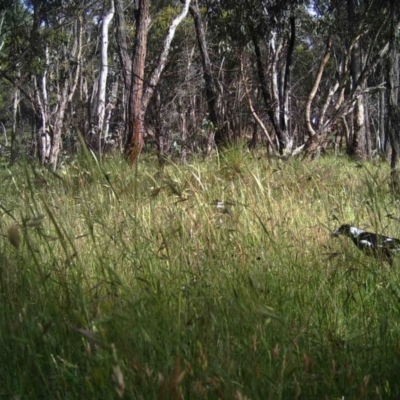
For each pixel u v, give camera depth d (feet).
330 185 27.02
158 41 86.07
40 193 14.29
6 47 66.28
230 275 13.92
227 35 59.93
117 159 34.24
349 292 13.14
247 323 11.30
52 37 69.41
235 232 16.69
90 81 97.50
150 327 10.81
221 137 58.70
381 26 55.57
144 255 14.80
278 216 19.39
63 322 11.31
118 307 11.59
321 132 57.36
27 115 102.12
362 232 16.67
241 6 55.77
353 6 57.57
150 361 10.16
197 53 83.92
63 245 12.24
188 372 9.73
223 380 9.45
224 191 22.76
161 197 21.27
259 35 58.29
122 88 97.25
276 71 75.92
